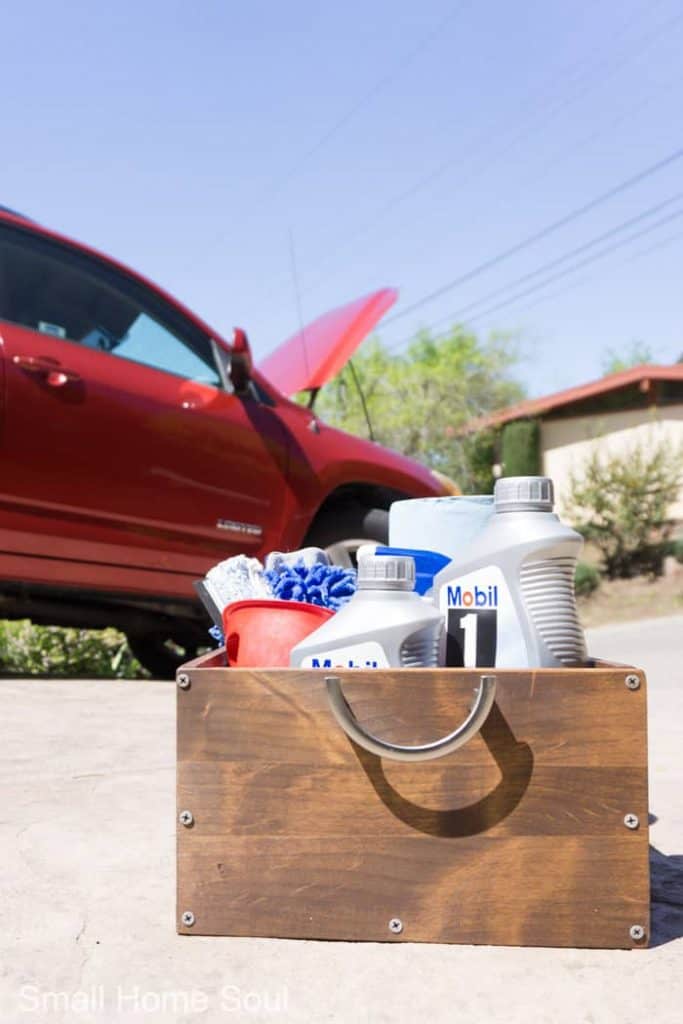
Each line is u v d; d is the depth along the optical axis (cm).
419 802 115
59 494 316
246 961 110
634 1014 98
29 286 327
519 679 115
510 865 115
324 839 116
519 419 1967
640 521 1513
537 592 124
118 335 353
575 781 115
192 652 451
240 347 359
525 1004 100
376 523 394
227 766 117
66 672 469
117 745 230
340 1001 101
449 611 127
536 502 126
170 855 148
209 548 355
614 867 114
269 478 369
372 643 120
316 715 117
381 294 421
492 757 115
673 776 201
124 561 335
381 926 115
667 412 1778
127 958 111
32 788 187
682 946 115
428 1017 98
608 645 618
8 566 312
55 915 123
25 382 307
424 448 2328
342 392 2444
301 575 162
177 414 344
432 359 2750
